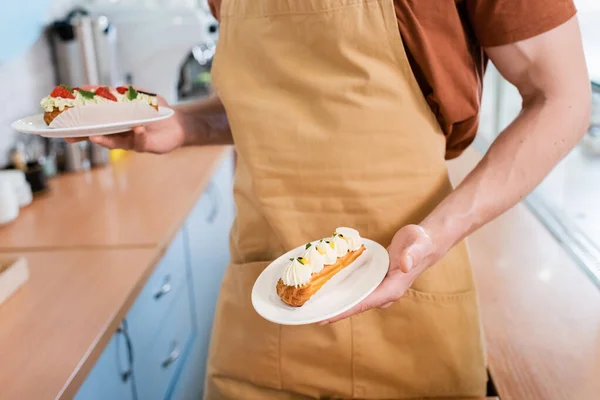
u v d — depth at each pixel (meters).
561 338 1.12
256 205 1.00
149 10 2.46
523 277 1.38
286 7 0.89
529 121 0.82
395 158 0.90
